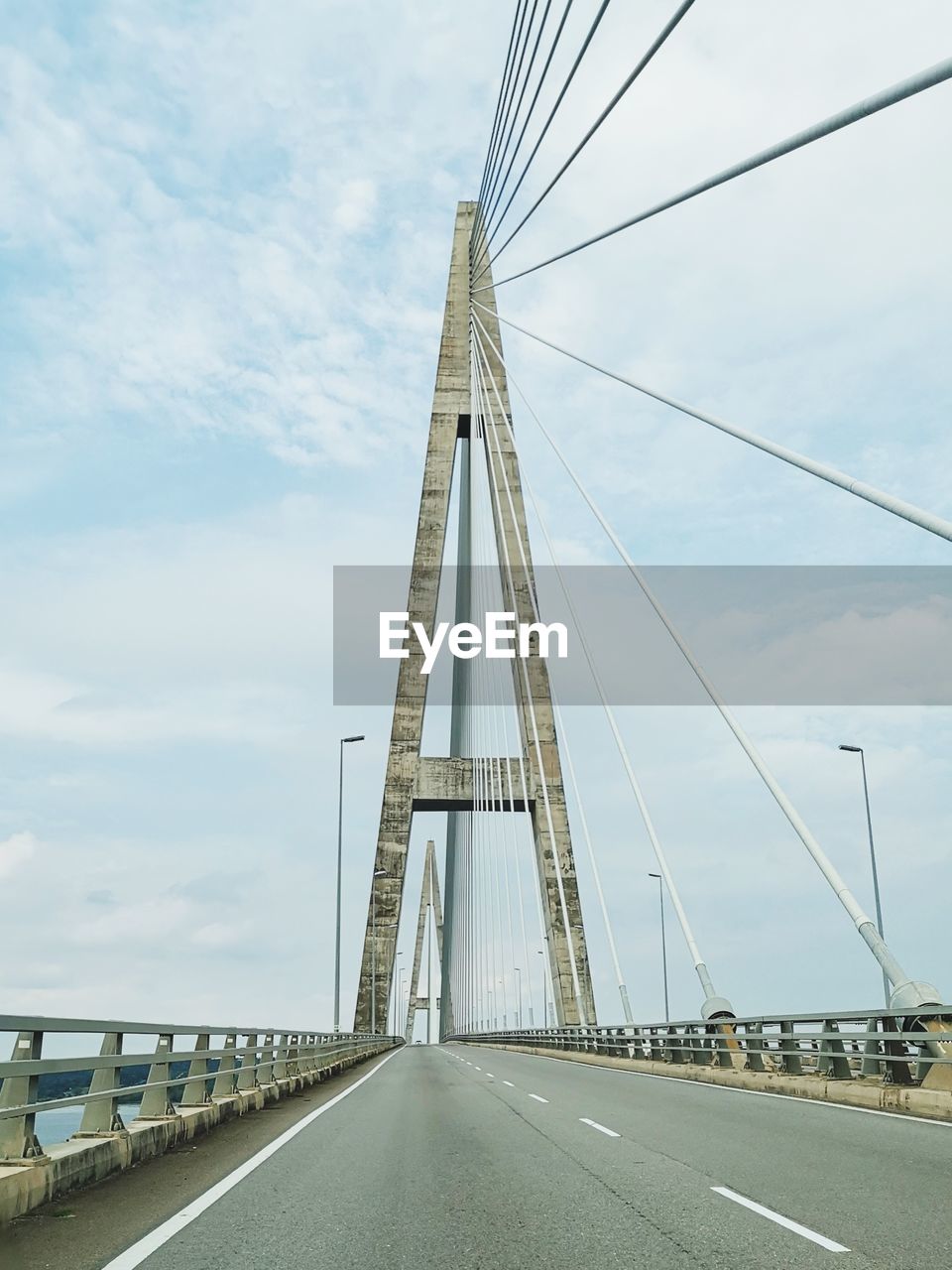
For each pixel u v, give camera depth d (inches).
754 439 927.0
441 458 3602.4
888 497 661.9
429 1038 5994.1
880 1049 767.1
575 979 2834.6
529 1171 439.5
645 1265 275.1
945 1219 323.0
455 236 3858.3
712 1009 1111.0
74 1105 402.0
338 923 2069.4
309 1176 431.2
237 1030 738.8
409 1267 277.0
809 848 901.2
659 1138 544.4
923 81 522.0
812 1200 360.2
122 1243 303.4
